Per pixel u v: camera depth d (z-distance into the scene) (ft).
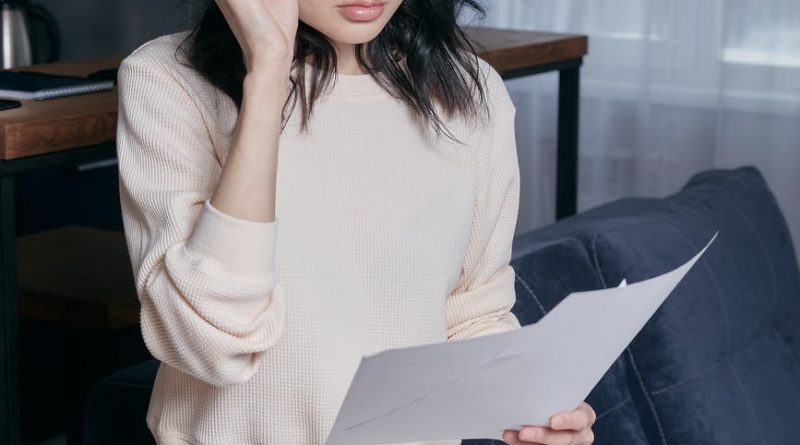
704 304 7.63
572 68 9.47
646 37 12.06
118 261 8.60
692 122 12.09
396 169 4.58
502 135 5.04
